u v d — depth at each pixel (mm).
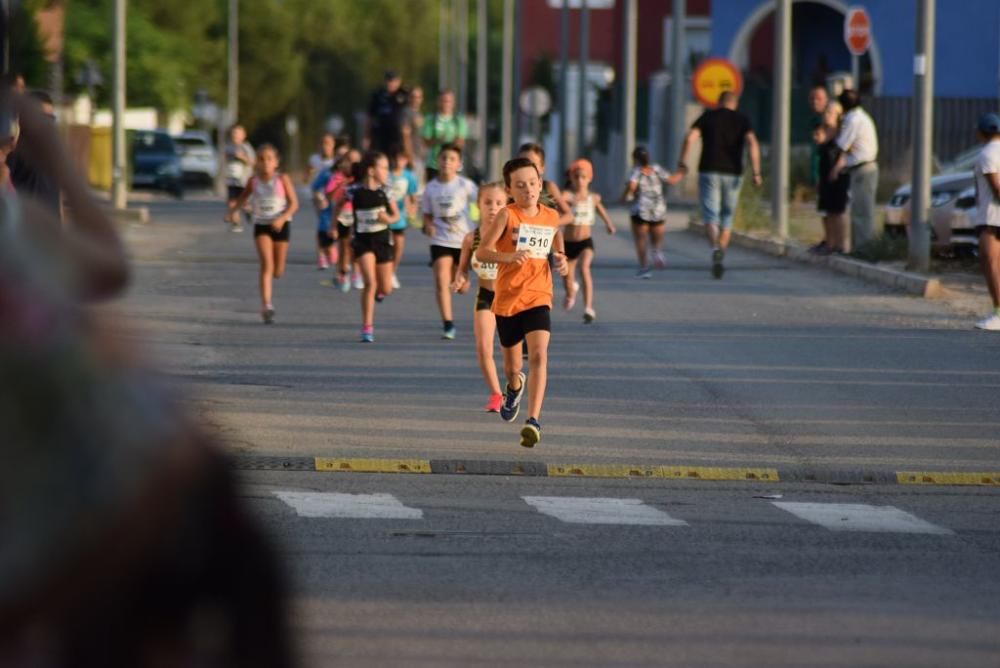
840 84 132500
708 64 117062
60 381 9680
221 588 9828
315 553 30438
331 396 49938
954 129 162875
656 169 89375
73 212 10883
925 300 78250
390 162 80750
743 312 73562
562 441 43375
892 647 24109
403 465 39562
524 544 31609
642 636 24562
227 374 53969
